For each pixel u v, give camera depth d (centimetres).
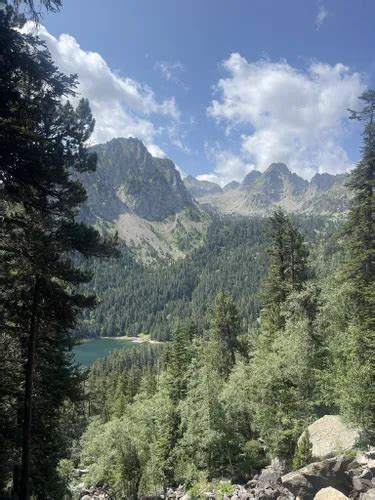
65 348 2058
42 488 1986
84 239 1256
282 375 2759
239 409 3312
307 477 2134
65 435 2428
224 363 4712
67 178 1206
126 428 3981
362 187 3038
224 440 3334
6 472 1554
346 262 3097
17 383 1498
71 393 2047
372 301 2500
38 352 1695
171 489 4003
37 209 1218
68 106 1268
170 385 4991
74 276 1237
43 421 1984
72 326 1505
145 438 4162
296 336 2875
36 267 1167
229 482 3086
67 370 2092
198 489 3244
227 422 3316
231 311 4881
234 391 3328
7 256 1190
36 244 1130
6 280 1279
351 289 2878
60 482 2484
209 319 5116
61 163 1179
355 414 2228
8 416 1516
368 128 2919
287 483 2194
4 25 979
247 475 3128
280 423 2714
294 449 2631
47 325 1573
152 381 8219
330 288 3225
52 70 1069
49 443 1980
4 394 1408
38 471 1953
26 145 1036
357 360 2377
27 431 1428
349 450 2184
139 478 3881
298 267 3919
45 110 1145
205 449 3456
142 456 3922
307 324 2983
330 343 2859
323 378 2552
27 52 1051
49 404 1922
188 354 5134
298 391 2728
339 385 2416
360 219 2995
